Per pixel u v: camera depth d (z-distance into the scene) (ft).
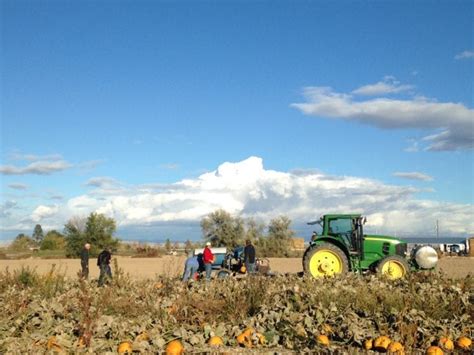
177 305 37.11
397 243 67.92
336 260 65.98
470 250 202.49
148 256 177.58
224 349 29.17
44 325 31.53
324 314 33.50
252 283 41.55
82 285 35.76
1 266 112.68
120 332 29.55
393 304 34.88
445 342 28.48
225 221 165.37
